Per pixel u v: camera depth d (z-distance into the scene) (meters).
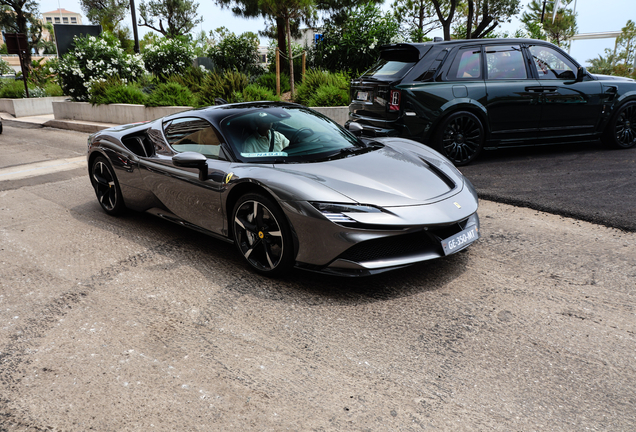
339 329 2.50
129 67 14.84
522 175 5.38
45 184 6.11
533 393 1.96
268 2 10.55
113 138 4.43
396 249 2.82
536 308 2.64
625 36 23.75
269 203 2.92
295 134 3.59
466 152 5.95
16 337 2.54
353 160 3.30
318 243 2.77
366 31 12.61
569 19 23.22
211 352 2.34
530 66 6.00
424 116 5.60
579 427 1.77
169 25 30.59
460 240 2.98
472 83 5.71
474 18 17.66
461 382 2.05
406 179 3.07
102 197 4.70
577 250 3.41
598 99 6.23
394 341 2.38
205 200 3.44
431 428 1.79
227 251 3.65
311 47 14.56
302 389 2.04
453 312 2.63
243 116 3.68
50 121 13.28
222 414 1.90
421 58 5.72
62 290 3.08
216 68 15.44
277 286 3.01
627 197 4.41
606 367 2.11
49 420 1.91
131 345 2.42
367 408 1.91
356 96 6.33
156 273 3.29
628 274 3.01
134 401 2.00
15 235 4.19
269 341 2.42
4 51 65.12
